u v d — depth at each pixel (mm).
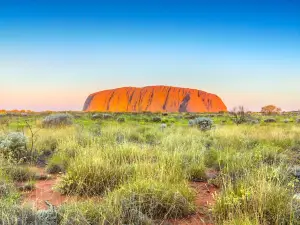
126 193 4625
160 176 5379
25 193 5375
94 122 24828
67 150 8984
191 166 6879
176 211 4453
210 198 5375
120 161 7043
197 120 20016
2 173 6098
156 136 14039
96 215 3947
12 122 22281
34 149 9289
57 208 4148
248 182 5023
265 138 12852
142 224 3965
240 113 29875
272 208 4113
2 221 3457
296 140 12906
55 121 18109
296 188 5293
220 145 10742
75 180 5555
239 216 3873
